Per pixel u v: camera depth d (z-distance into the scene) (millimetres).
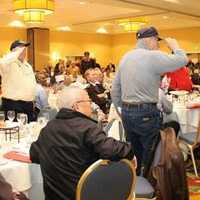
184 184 2291
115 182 2008
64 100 2123
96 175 1913
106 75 10078
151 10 9742
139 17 11398
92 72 5031
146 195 2477
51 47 16500
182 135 4355
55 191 2043
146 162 2801
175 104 4855
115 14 11133
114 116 3682
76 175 2006
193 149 4344
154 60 3092
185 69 5758
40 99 4625
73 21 13047
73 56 17141
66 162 2010
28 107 3932
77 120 2047
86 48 17656
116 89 3389
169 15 10711
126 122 3229
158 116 3186
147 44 3211
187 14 10477
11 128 2855
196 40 15531
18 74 3842
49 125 2117
